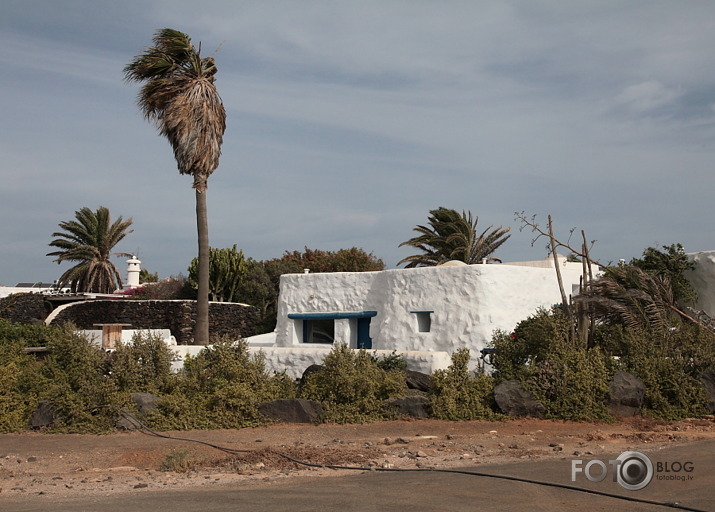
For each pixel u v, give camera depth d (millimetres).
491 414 15922
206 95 27188
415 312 24062
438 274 23641
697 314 20547
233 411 15500
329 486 9617
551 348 16875
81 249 43688
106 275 44469
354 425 15320
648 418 16047
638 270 19375
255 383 16578
